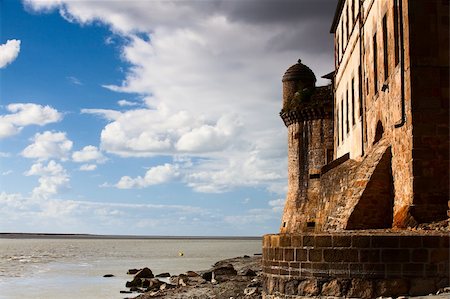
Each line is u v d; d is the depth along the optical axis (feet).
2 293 165.07
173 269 252.21
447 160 70.59
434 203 69.72
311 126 168.55
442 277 50.78
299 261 54.65
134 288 171.01
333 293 52.70
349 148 124.57
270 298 57.06
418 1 72.84
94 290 170.09
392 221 78.69
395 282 51.16
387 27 85.30
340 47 142.72
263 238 60.18
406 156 73.15
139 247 648.38
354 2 119.96
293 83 178.29
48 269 257.55
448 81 71.87
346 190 86.79
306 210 165.48
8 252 462.60
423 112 71.36
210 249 565.53
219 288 125.08
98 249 561.43
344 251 52.65
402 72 75.10
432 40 72.43
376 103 93.50
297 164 170.71
